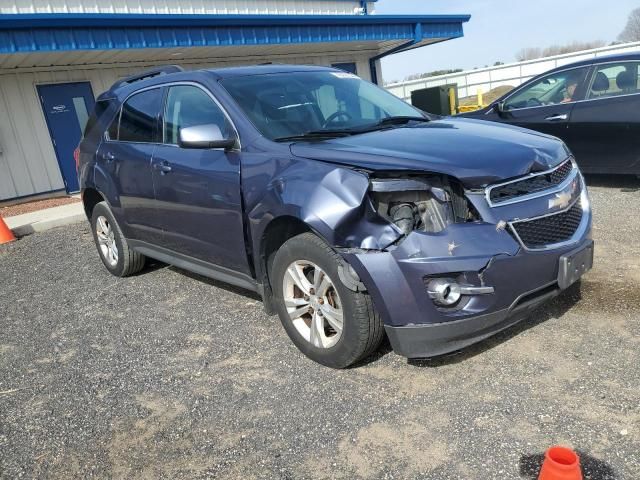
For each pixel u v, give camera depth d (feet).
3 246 25.35
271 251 11.89
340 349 10.52
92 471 9.00
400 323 9.52
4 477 9.09
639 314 11.78
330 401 10.00
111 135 17.26
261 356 12.02
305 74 14.84
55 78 37.06
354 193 9.62
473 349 11.16
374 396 9.98
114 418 10.40
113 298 16.80
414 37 48.62
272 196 10.87
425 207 9.72
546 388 9.61
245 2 46.52
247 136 12.18
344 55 54.08
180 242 14.57
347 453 8.62
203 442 9.36
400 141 11.16
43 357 13.35
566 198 10.64
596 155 22.80
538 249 9.86
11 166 35.65
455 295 9.33
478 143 10.87
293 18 40.34
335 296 10.60
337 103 14.10
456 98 50.96
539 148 10.97
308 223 10.01
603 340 10.93
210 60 44.88
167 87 15.06
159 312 15.23
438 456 8.29
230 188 12.14
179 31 35.58
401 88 111.96
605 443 8.11
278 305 11.66
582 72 23.00
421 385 10.13
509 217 9.66
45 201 35.45
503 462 7.98
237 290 16.26
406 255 9.30
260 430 9.46
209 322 14.15
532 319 12.11
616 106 21.80
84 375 12.19
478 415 9.10
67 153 37.99
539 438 8.39
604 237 17.11
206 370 11.73
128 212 16.49
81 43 31.71
